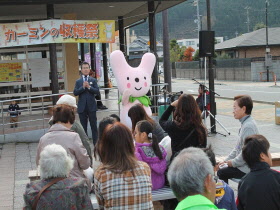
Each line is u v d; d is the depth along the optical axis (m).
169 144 4.88
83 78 9.62
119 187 3.48
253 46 52.88
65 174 3.41
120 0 11.52
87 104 9.55
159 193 4.82
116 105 16.47
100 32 11.56
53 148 3.48
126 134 3.61
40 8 13.09
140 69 9.20
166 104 11.97
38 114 14.43
